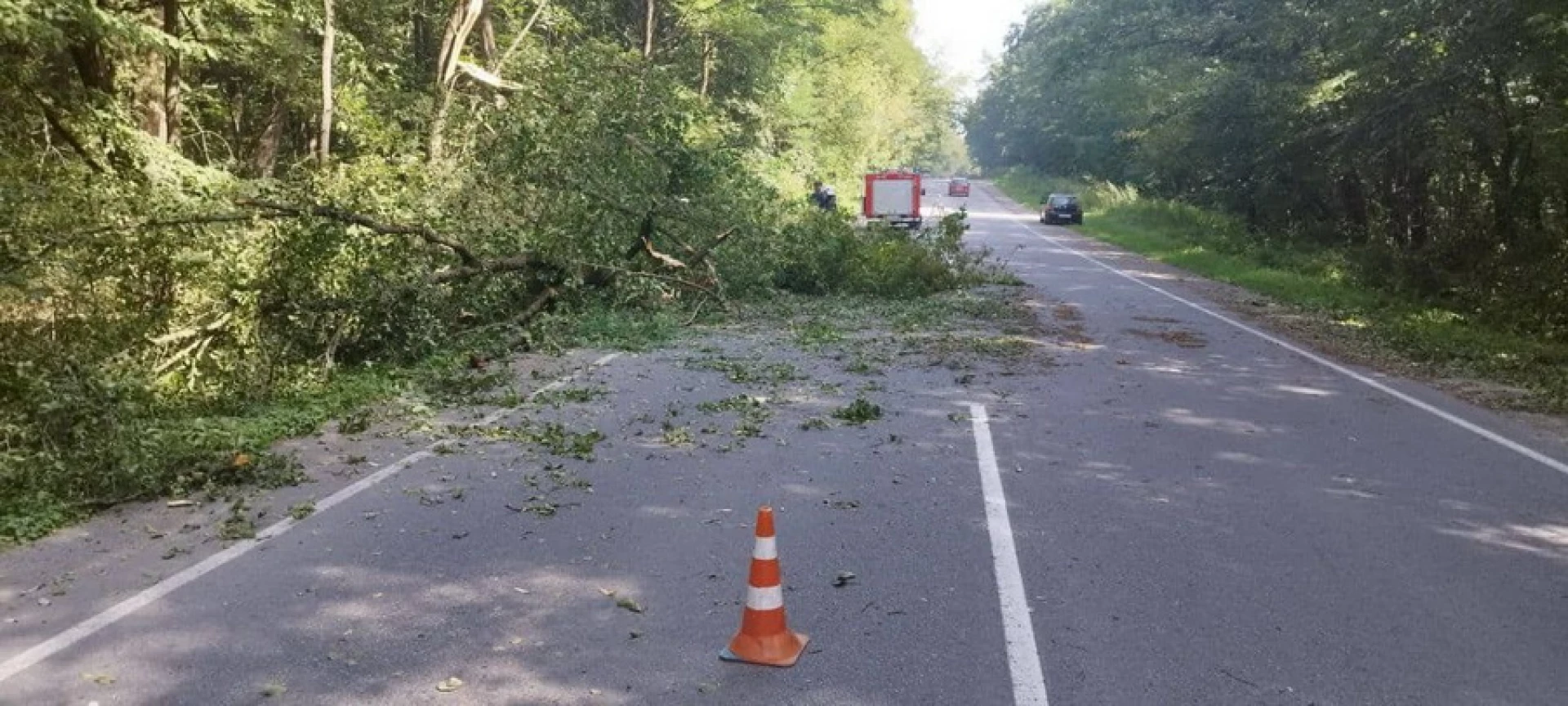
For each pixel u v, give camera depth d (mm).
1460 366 13297
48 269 9359
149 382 9359
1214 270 27594
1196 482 7387
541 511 6664
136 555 5914
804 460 7914
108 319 9891
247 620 4977
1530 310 18812
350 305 11258
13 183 9797
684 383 10977
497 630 4859
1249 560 5812
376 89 21734
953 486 7219
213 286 10484
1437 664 4539
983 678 4387
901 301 19266
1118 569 5652
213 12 18141
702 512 6637
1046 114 81000
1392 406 10406
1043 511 6676
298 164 16484
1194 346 14508
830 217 21438
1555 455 8398
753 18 35719
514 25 27578
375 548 5984
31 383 7805
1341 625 4941
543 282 14797
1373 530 6375
